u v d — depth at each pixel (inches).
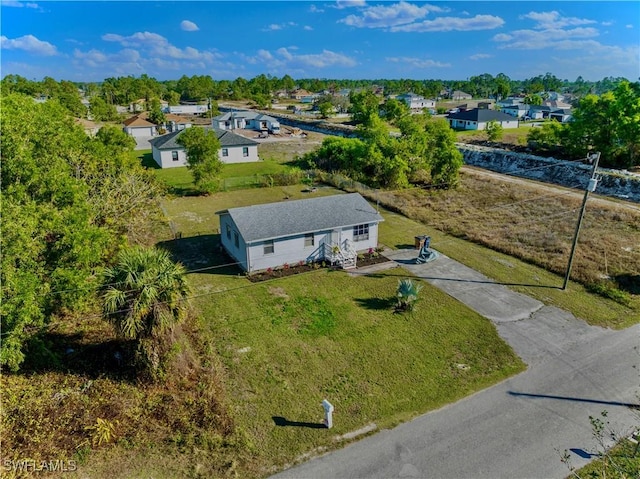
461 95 6343.5
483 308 735.7
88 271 571.2
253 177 1552.7
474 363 592.1
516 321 697.0
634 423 488.1
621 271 853.8
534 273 874.8
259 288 799.1
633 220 1146.0
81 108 3494.1
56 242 543.8
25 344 552.4
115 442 447.5
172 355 525.7
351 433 472.1
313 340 640.4
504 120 3031.5
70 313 676.1
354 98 3543.3
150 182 1098.7
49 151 708.0
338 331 664.4
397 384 549.3
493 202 1358.3
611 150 1662.2
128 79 5639.8
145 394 513.7
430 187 1537.9
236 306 733.3
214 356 595.5
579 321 698.2
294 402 516.4
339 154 1748.3
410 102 4852.4
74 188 601.3
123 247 702.5
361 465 431.5
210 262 911.7
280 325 677.9
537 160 1788.9
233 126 2979.8
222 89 6117.1
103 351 602.2
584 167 1630.2
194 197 1409.9
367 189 1477.6
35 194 593.9
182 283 531.2
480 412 503.8
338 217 921.5
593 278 826.8
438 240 1057.5
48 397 500.7
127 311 502.0
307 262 904.9
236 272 864.9
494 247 999.6
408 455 443.5
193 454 438.6
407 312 719.7
